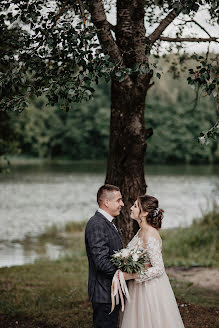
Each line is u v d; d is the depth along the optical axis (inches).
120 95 212.5
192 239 426.6
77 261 374.9
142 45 194.4
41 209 756.6
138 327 151.6
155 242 150.9
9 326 205.3
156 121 2005.4
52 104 161.9
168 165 2023.9
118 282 144.3
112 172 218.7
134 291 154.0
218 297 249.6
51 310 226.4
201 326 200.8
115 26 211.3
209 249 406.9
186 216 665.0
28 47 163.8
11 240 499.5
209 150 2038.6
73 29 152.2
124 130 213.8
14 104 155.5
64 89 158.2
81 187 1135.0
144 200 154.9
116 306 150.8
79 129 2180.1
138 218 156.0
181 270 328.5
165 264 345.4
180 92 1937.7
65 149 2213.3
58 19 169.2
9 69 157.1
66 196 943.0
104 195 151.1
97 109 2162.9
